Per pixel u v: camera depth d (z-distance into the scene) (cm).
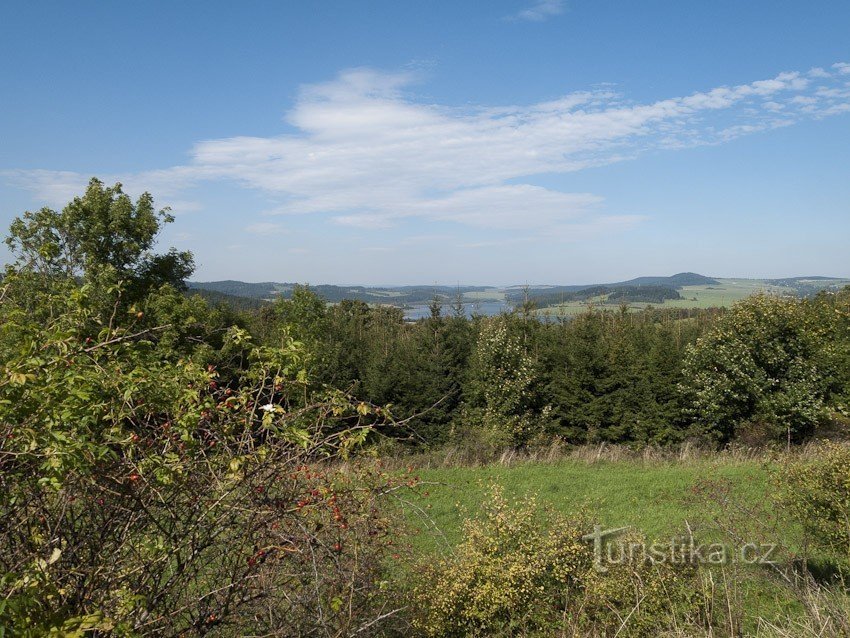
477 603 746
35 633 279
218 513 393
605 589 755
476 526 843
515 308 3322
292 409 441
